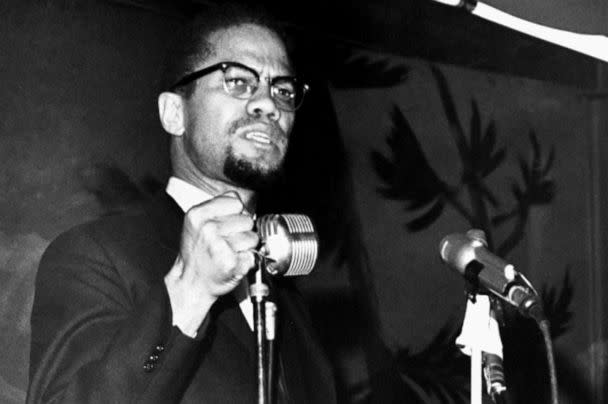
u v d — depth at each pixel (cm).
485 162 532
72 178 371
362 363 458
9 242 354
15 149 359
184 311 237
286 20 441
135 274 274
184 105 297
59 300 270
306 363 296
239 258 228
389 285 477
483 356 255
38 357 269
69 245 279
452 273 504
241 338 275
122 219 287
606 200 577
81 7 381
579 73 571
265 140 287
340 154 464
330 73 463
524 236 548
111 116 384
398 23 477
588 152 580
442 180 509
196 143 291
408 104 497
